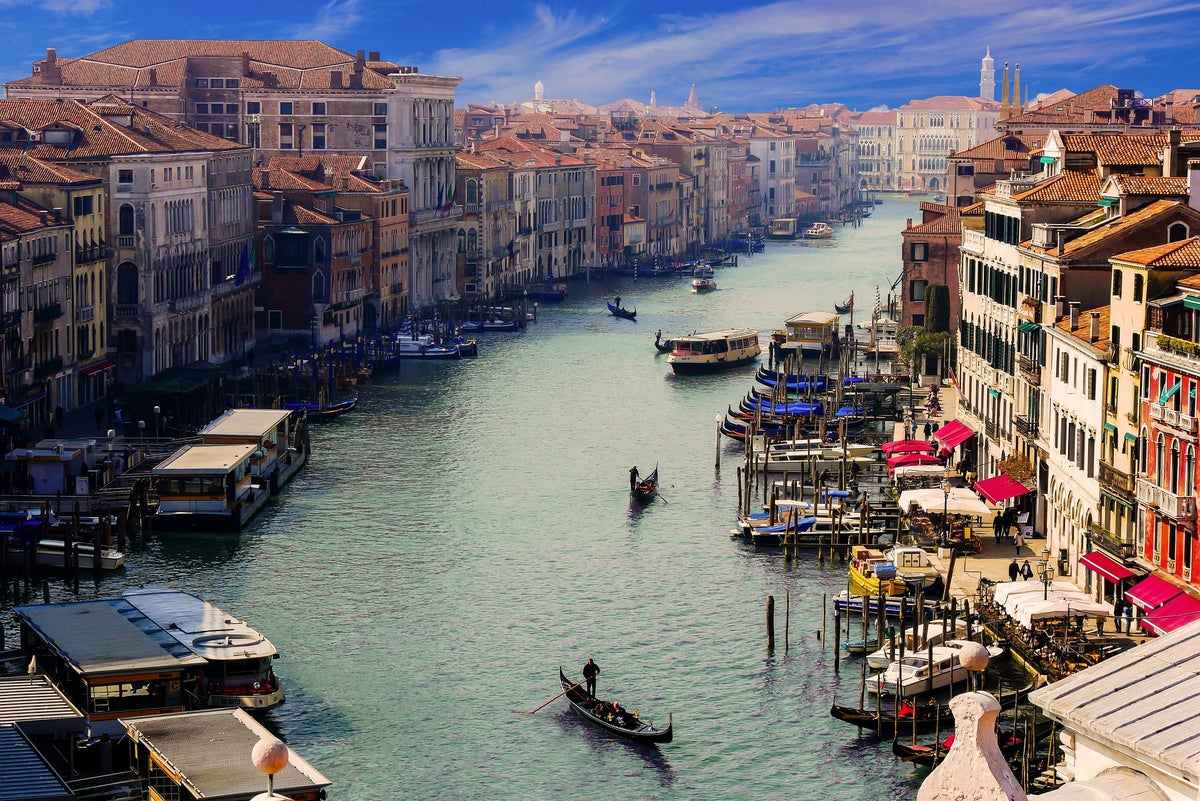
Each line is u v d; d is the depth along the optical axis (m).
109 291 137.00
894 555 82.06
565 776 60.00
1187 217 81.38
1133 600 67.88
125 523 92.88
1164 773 23.78
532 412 136.00
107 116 146.12
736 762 60.91
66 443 101.31
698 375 158.50
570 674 70.19
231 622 68.69
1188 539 66.06
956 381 131.25
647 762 61.12
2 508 93.75
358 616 78.31
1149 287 68.94
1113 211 86.44
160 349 140.50
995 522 89.19
